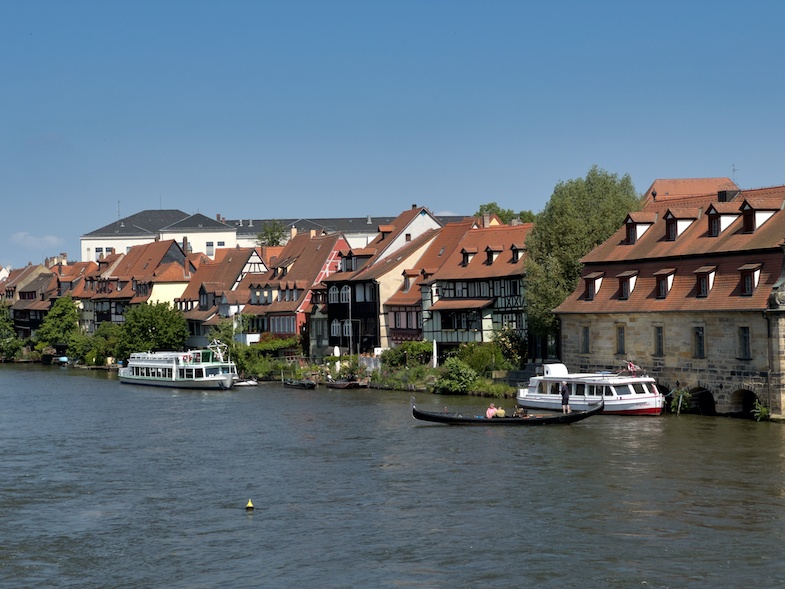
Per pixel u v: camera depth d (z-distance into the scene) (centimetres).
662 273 6688
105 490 4897
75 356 15112
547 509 4216
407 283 10706
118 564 3709
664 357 6681
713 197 7231
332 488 4759
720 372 6250
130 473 5303
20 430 7050
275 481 4972
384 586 3381
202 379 10288
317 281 12238
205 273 14512
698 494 4375
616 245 7456
